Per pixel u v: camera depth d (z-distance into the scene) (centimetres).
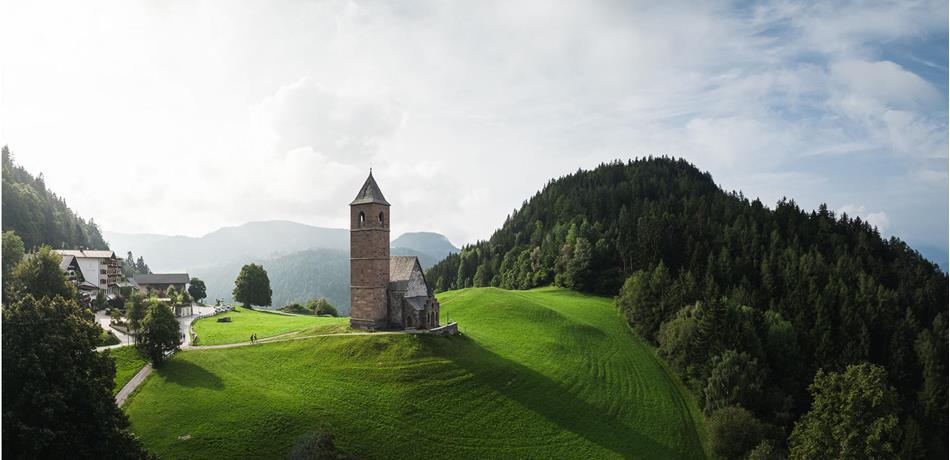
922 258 14600
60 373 4372
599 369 9125
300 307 16688
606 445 6881
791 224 17588
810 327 10950
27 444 3875
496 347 9006
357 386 6894
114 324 9981
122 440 4441
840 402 6169
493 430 6625
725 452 7119
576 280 16138
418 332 8325
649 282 12400
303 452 5294
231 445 5512
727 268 14188
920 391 9450
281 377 7050
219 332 9744
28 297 4700
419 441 6162
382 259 8894
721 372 8212
